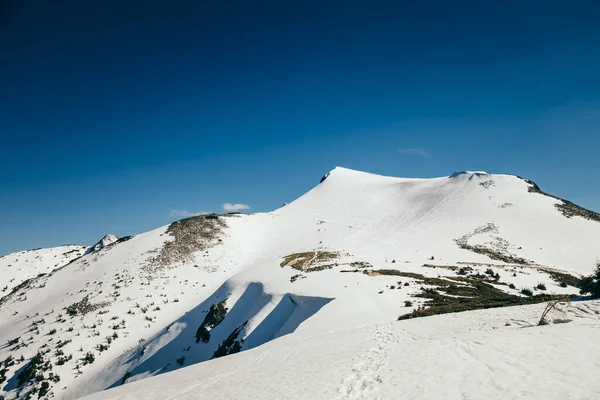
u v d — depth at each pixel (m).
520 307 26.50
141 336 56.53
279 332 40.16
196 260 87.44
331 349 20.59
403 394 10.47
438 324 24.03
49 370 47.72
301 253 82.25
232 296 60.44
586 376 9.30
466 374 11.11
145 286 72.75
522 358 11.70
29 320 66.31
